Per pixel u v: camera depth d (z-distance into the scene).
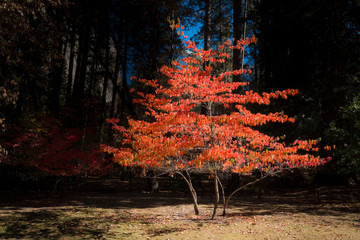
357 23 13.03
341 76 13.23
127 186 20.41
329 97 12.88
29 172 13.66
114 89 23.27
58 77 20.52
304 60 13.35
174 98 9.63
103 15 22.47
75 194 16.03
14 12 10.48
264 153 7.12
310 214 9.27
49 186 17.66
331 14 12.51
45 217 8.87
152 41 22.34
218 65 23.81
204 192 17.73
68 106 20.56
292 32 13.30
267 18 15.38
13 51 11.93
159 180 23.30
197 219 8.57
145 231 7.01
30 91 20.98
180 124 6.93
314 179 17.70
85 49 23.53
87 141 19.19
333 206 11.09
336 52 12.54
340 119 12.44
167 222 8.11
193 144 6.79
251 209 10.70
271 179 20.62
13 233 6.77
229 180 18.12
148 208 11.15
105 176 25.61
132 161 7.30
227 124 7.18
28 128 17.20
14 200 12.84
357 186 15.22
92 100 21.83
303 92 13.62
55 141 13.20
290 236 6.30
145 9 21.73
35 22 12.89
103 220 8.50
